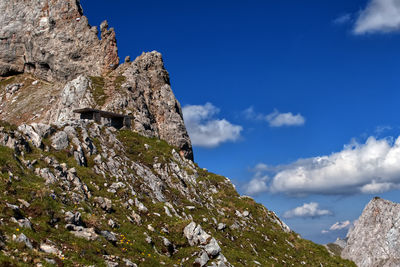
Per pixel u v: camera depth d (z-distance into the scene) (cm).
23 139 2948
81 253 1880
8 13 11844
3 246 1628
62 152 3325
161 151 4744
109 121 5262
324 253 4459
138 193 3369
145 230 2684
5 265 1516
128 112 6975
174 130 7712
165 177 4159
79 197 2630
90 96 7394
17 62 11762
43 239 1844
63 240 1923
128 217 2770
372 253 6575
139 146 4528
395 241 6388
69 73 10462
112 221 2492
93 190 3002
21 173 2455
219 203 4475
